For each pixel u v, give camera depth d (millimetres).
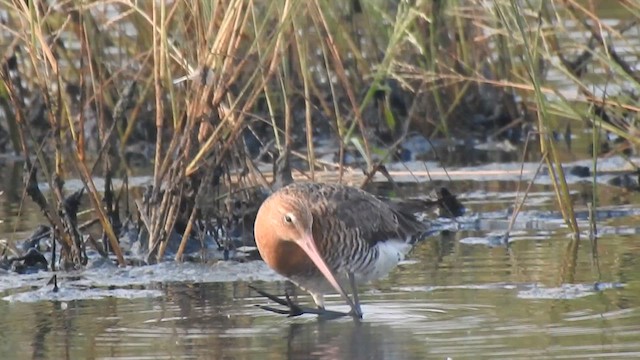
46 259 13539
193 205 13719
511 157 17719
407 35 15680
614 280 11797
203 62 12930
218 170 13570
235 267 13055
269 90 15992
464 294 11570
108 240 13789
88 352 10000
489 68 18688
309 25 16328
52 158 17594
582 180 16391
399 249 12211
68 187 16141
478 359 9539
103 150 14180
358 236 11742
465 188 16328
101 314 11250
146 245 13688
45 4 14875
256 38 13008
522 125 18812
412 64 17062
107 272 12898
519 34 15156
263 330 10703
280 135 17016
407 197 15203
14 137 18234
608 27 15859
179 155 13203
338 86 17375
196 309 11422
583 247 13188
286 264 11602
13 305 11664
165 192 13289
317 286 11625
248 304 11648
